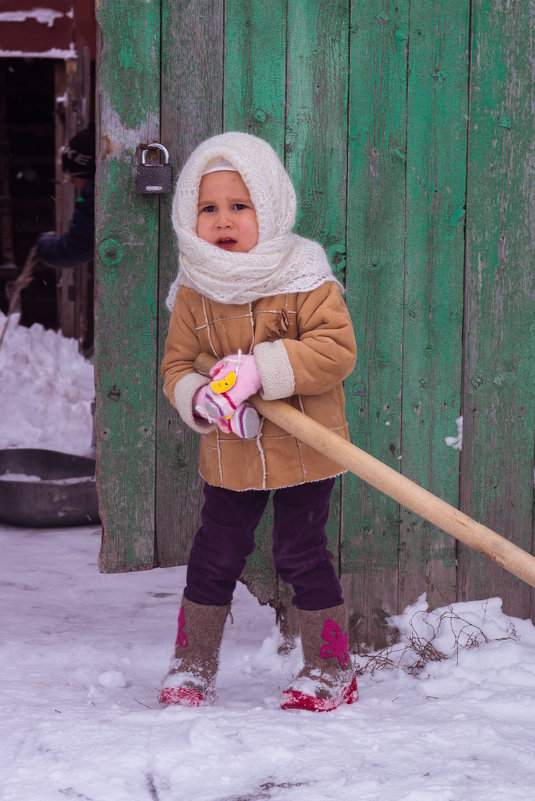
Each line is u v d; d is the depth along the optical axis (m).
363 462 2.08
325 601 2.36
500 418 2.96
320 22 2.76
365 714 2.25
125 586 3.55
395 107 2.82
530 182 2.91
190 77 2.71
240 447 2.30
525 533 3.01
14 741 2.01
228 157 2.20
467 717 2.21
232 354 2.28
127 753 1.92
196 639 2.37
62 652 2.75
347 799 1.77
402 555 2.93
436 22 2.82
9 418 5.79
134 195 2.71
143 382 2.77
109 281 2.71
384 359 2.88
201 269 2.23
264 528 2.82
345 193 2.82
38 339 8.41
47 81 9.98
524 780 1.86
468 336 2.92
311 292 2.27
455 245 2.89
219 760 1.90
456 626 2.85
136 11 2.65
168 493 2.82
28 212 10.05
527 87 2.88
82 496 4.35
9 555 3.89
